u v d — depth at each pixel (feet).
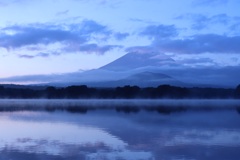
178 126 108.88
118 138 83.15
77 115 156.87
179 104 295.48
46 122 121.60
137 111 188.55
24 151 66.80
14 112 178.40
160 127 106.01
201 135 87.92
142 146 72.33
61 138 82.84
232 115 157.48
